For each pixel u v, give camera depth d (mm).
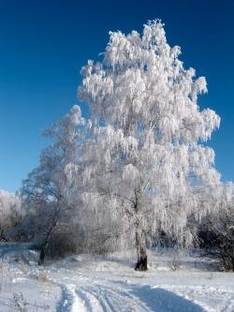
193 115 31891
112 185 30234
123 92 30891
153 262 33938
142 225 29844
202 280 23750
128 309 11773
